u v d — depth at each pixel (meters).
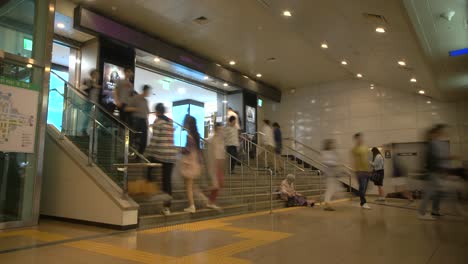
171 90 14.23
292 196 8.64
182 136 7.51
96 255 3.48
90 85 8.05
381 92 13.84
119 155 5.82
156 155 5.78
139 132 6.28
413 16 5.59
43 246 3.89
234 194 8.00
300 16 6.93
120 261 3.25
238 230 5.01
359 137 8.59
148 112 7.14
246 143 11.58
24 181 5.35
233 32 9.93
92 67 9.10
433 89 10.73
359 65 10.29
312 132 15.38
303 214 6.98
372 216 6.70
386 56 8.55
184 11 8.66
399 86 12.32
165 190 5.77
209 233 4.75
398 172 13.00
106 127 6.17
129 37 9.25
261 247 3.89
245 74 13.97
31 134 5.44
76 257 3.39
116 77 9.34
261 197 8.25
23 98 5.39
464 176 7.21
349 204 9.34
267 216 6.63
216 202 6.94
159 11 8.69
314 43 8.66
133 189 5.57
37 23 5.73
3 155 5.13
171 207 6.01
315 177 12.24
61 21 8.27
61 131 6.70
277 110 16.53
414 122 12.97
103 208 5.16
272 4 6.57
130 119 6.88
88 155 6.08
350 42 8.13
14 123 5.23
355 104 14.41
